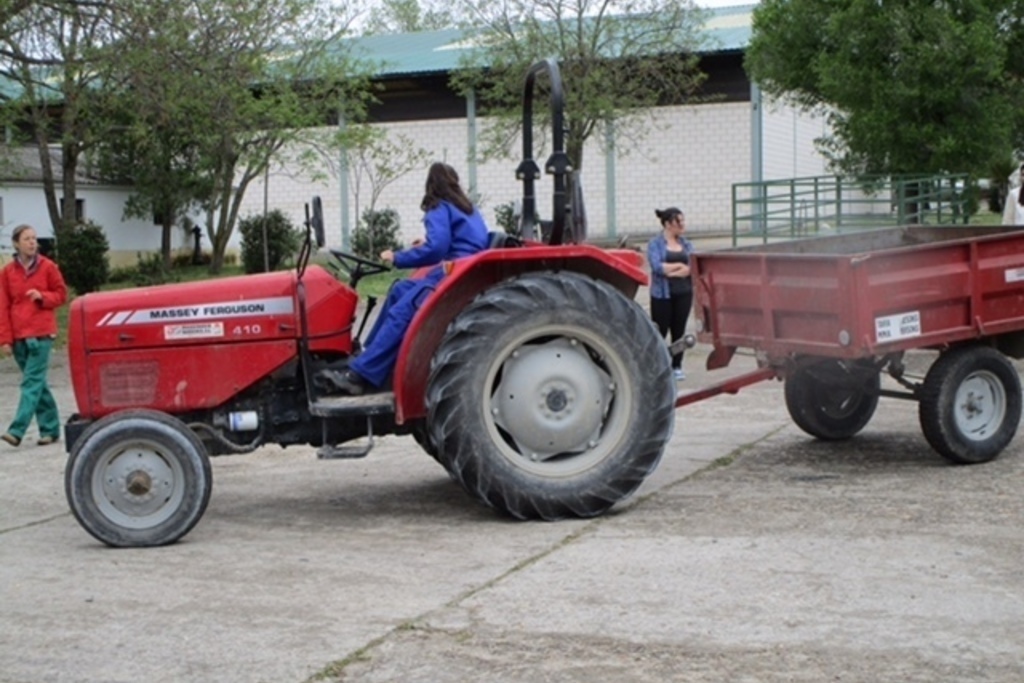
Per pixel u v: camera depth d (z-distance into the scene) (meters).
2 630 5.80
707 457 9.21
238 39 23.16
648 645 5.29
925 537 6.77
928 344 8.33
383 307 7.80
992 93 26.38
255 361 7.56
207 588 6.32
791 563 6.35
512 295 7.40
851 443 9.57
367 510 8.02
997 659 5.04
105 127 29.66
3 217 35.59
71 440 7.59
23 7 19.47
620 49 32.53
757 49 28.88
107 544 7.22
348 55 33.34
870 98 26.64
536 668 5.08
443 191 7.75
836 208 28.27
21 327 10.76
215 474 9.49
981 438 8.63
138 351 7.55
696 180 40.03
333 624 5.69
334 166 38.78
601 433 7.55
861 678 4.88
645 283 7.75
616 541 6.91
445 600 5.97
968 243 8.41
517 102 32.78
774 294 8.55
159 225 39.66
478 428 7.32
